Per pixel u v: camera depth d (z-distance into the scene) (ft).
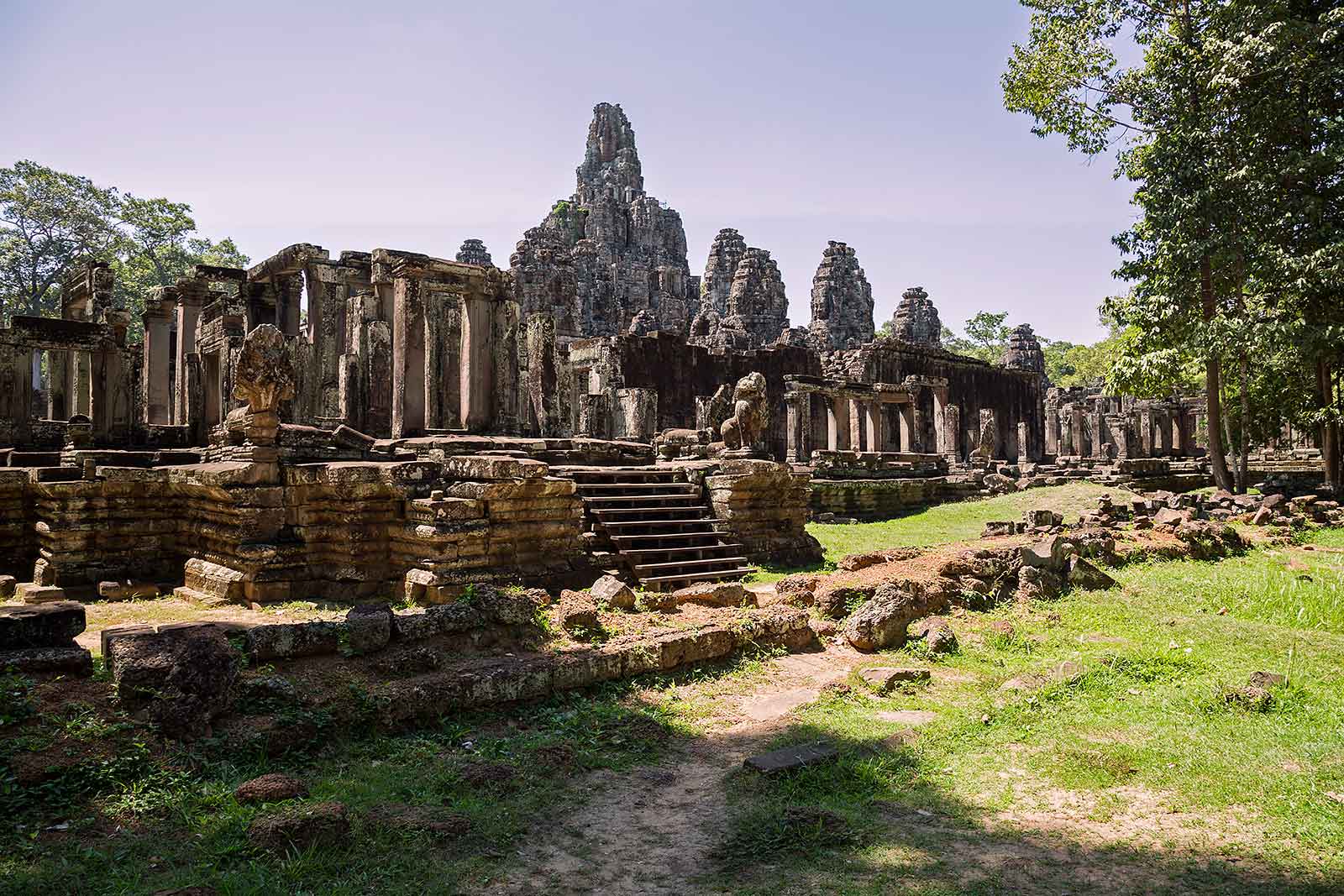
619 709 22.90
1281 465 124.57
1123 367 86.17
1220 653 28.78
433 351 62.18
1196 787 17.37
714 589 33.45
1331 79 72.23
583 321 189.78
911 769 19.02
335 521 36.47
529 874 14.38
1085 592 38.22
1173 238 79.46
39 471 40.27
